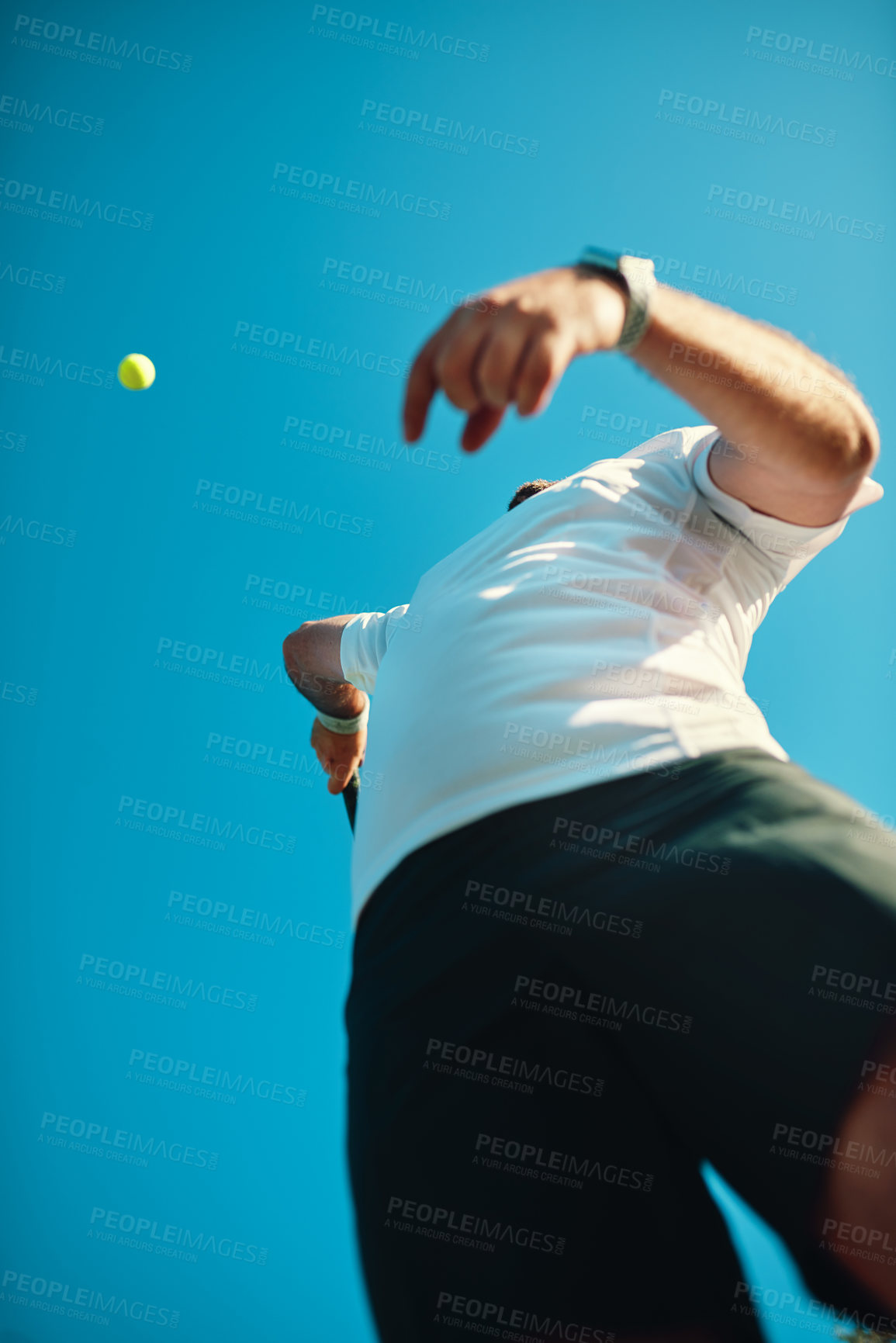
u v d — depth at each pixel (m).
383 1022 1.65
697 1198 1.49
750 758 1.62
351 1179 1.73
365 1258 1.67
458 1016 1.58
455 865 1.62
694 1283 1.45
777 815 1.51
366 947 1.76
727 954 1.40
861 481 1.72
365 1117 1.66
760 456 1.66
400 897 1.68
